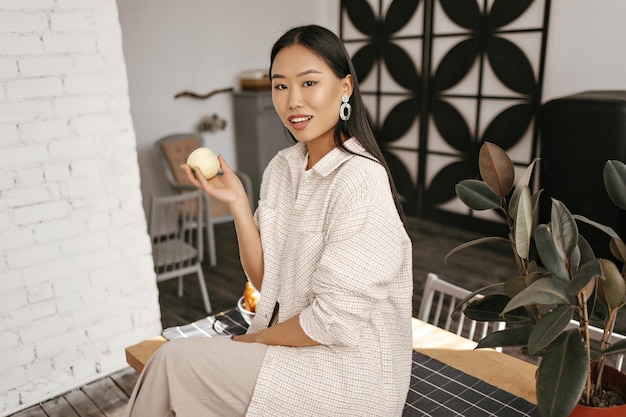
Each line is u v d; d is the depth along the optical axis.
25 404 2.32
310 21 6.04
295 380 1.10
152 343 1.62
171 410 1.14
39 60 2.13
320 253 1.15
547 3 4.09
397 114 5.32
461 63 4.72
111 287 2.48
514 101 4.43
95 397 2.40
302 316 1.12
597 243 3.62
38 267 2.26
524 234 1.03
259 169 5.80
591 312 1.15
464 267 4.07
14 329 2.24
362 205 1.08
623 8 3.73
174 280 4.02
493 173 1.16
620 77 3.84
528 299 0.92
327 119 1.14
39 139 2.18
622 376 1.13
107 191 2.39
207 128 5.68
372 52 5.44
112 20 2.28
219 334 1.65
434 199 5.18
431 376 1.46
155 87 5.34
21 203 2.18
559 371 0.92
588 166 3.58
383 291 1.10
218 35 5.66
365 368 1.13
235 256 4.52
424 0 4.85
